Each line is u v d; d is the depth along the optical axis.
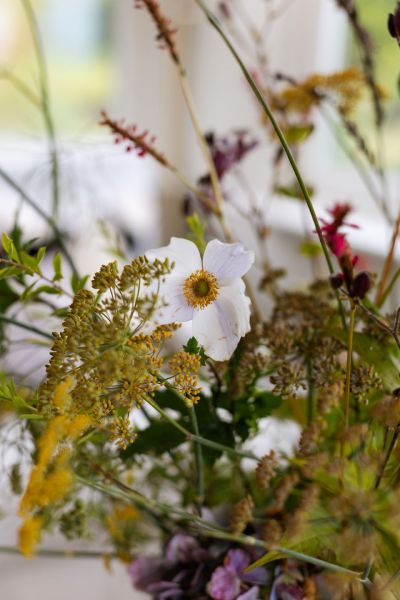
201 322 0.41
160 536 0.56
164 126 1.89
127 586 0.62
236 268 0.41
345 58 1.43
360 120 1.32
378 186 1.32
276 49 1.50
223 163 0.58
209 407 0.48
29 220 1.26
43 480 0.37
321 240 0.42
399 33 0.42
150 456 0.53
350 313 0.41
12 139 1.80
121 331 0.38
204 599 0.47
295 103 0.59
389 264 0.50
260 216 0.66
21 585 0.61
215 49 1.65
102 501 0.54
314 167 1.49
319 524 0.41
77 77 1.96
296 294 0.52
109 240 0.64
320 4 1.44
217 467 0.54
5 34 1.84
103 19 1.97
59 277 0.46
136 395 0.39
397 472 0.41
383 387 0.44
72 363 0.38
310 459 0.38
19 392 0.50
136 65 1.95
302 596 0.44
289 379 0.43
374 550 0.38
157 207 1.77
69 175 0.69
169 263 0.41
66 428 0.37
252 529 0.48
